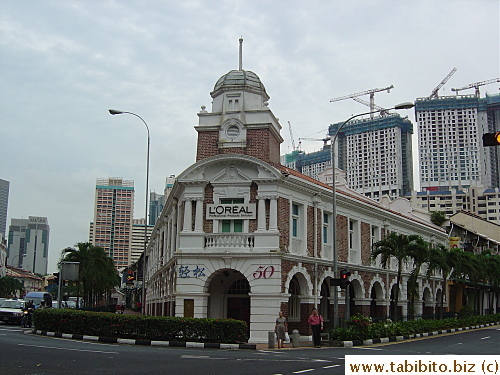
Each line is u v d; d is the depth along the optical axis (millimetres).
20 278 163625
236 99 31891
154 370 14211
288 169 34062
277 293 28297
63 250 52469
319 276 32562
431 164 193625
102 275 54688
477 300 65438
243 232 29500
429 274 41500
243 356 19188
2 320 38250
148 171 36469
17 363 14898
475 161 190500
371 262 39469
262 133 30734
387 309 41406
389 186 189125
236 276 31156
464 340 30500
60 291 32938
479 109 194125
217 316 30906
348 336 26562
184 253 29312
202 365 15625
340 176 46406
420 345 26406
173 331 23938
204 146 31219
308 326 31094
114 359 16531
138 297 80312
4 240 166375
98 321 25266
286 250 29531
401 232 46500
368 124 196500
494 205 153875
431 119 195625
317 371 14680
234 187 29953
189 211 30125
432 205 157375
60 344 21375
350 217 37562
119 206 141250
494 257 58906
